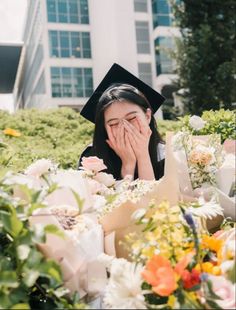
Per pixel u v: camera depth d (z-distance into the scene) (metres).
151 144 2.08
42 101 29.22
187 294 0.86
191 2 16.17
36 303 0.99
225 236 1.08
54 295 0.96
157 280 0.87
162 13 26.89
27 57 37.47
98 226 1.14
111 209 1.24
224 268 0.93
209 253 1.03
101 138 1.99
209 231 1.25
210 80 16.09
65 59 26.97
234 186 1.31
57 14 27.03
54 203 1.23
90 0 27.61
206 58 15.72
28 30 33.84
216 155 1.43
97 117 1.93
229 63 15.22
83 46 27.39
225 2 15.80
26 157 4.17
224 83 15.54
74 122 9.41
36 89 32.53
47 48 26.70
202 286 0.88
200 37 15.77
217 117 2.81
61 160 4.47
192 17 16.39
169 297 0.89
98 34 27.48
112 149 2.00
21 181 1.10
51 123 9.26
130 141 1.84
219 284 0.91
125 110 1.84
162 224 1.02
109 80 2.45
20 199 1.06
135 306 0.88
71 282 1.00
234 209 1.23
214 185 1.35
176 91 17.73
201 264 0.95
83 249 1.06
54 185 1.03
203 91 15.80
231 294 0.89
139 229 1.12
